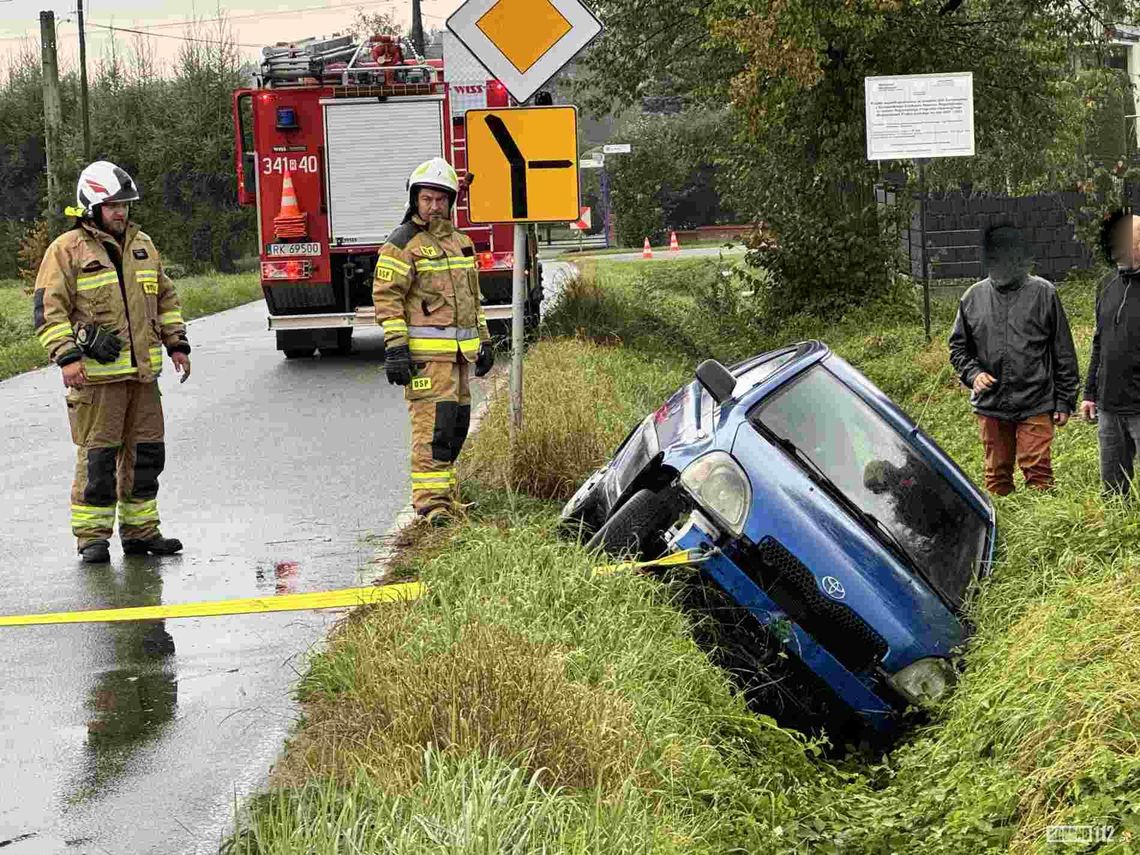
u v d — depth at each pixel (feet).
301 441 44.21
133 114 194.39
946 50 72.08
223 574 28.40
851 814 18.43
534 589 21.83
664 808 16.29
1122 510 24.27
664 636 21.09
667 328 67.56
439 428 31.07
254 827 15.39
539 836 14.44
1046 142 79.77
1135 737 15.97
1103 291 26.81
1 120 205.05
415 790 15.24
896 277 68.54
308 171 65.26
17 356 72.69
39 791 17.67
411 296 30.99
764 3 62.39
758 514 22.08
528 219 33.06
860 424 24.75
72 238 29.14
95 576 28.58
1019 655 19.63
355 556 29.43
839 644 21.68
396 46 65.21
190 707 20.70
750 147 72.38
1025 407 30.14
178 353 31.07
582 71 96.58
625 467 27.32
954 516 23.95
